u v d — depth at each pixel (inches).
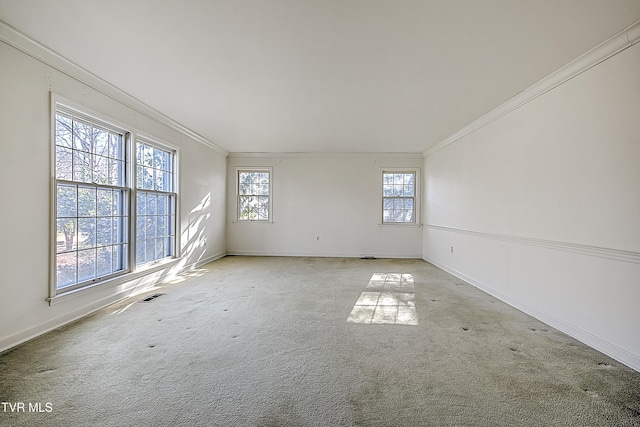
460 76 117.6
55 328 107.8
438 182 237.5
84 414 63.4
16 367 81.3
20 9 79.4
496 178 154.8
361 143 237.6
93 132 128.6
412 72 115.0
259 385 74.9
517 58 103.3
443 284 179.2
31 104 98.3
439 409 66.4
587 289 99.9
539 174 123.7
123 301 141.3
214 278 190.4
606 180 93.9
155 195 174.9
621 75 89.4
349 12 80.4
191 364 84.4
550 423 62.2
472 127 179.2
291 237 282.4
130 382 75.3
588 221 100.0
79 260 121.3
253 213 283.6
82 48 99.9
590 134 99.8
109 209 137.6
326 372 81.1
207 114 168.7
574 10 77.9
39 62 100.3
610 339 91.4
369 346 96.7
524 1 74.9
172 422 61.5
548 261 117.6
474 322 118.3
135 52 102.4
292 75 119.0
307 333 106.6
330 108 156.7
